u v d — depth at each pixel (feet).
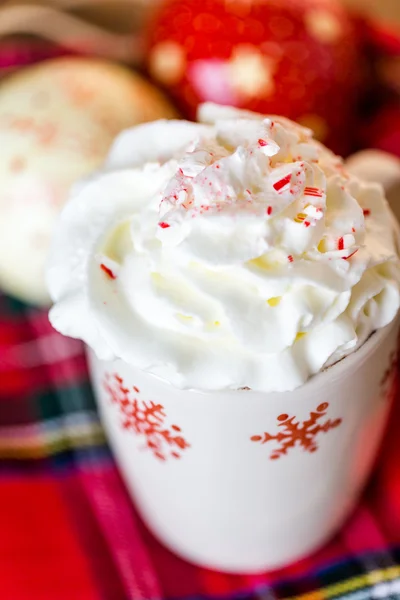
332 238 0.97
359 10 1.72
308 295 0.96
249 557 1.18
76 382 1.41
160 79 1.54
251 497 1.07
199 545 1.18
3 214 1.39
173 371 0.94
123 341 0.95
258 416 0.98
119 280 0.99
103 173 1.06
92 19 1.77
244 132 1.03
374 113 1.68
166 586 1.21
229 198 0.96
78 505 1.28
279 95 1.47
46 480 1.31
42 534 1.25
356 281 0.96
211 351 0.95
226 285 0.96
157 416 1.01
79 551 1.23
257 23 1.47
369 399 1.04
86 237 1.03
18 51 1.67
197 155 0.98
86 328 0.98
